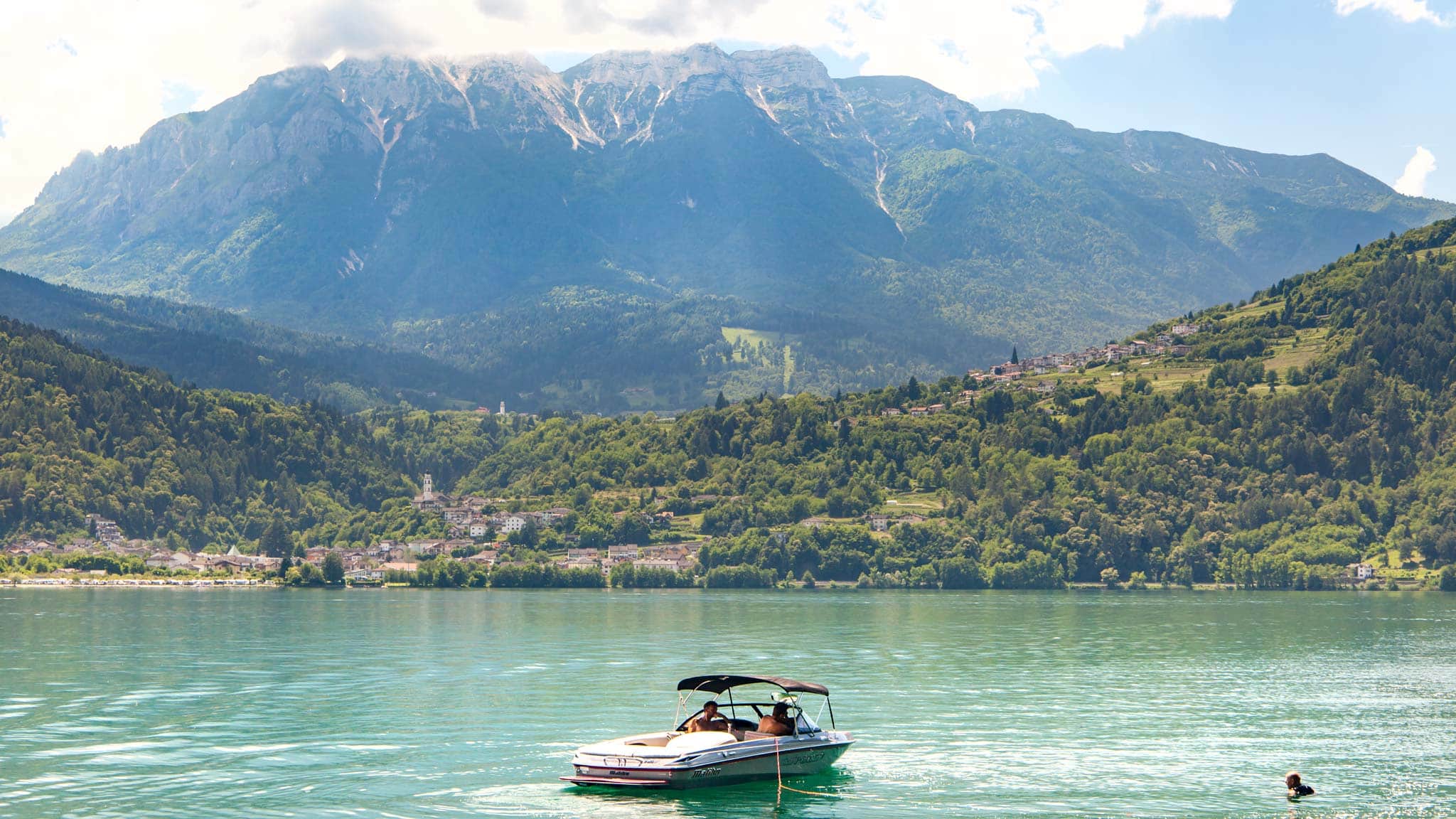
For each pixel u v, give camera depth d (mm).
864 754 81000
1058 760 78938
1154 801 69000
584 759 71125
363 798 68688
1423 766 77688
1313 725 92375
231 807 66812
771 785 72000
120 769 76125
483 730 89875
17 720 94625
